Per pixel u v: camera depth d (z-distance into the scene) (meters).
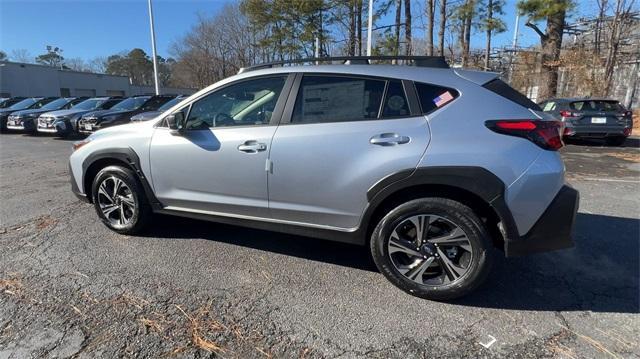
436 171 2.69
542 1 15.07
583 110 11.13
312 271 3.29
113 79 50.81
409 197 2.86
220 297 2.87
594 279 3.18
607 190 6.08
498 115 2.70
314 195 3.07
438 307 2.77
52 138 14.21
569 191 2.69
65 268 3.29
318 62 3.34
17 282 3.05
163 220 4.46
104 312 2.65
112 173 3.92
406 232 2.90
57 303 2.76
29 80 40.50
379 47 20.92
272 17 24.16
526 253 2.70
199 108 3.54
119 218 4.06
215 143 3.38
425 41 20.34
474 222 2.67
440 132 2.73
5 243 3.81
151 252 3.62
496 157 2.60
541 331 2.50
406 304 2.80
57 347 2.30
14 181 6.70
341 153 2.94
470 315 2.68
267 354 2.27
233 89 3.42
